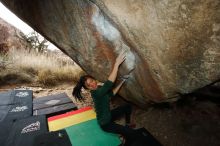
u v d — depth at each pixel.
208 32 1.83
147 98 3.21
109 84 2.85
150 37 2.22
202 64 2.04
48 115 3.92
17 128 3.37
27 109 4.09
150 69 2.57
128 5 2.13
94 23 2.84
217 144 2.72
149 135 3.01
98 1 2.31
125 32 2.44
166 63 2.29
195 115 3.29
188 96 3.54
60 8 3.01
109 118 2.92
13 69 6.43
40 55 7.98
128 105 3.33
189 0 1.76
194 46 1.98
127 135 2.92
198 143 2.81
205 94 3.52
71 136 3.10
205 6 1.72
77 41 3.22
